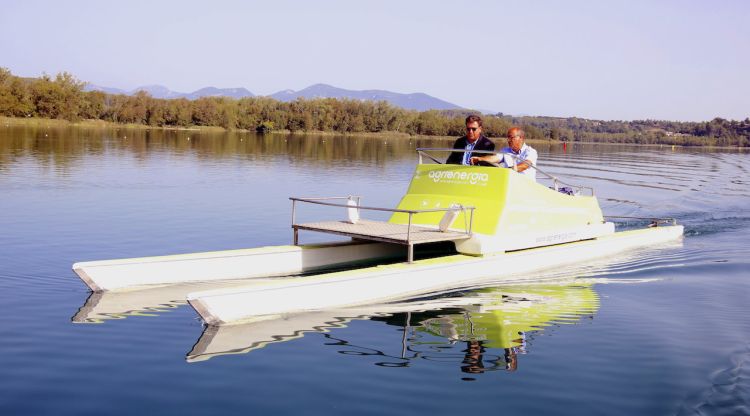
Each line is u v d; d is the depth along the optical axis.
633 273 11.21
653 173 36.00
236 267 9.97
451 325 7.93
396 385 5.93
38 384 5.79
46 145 42.47
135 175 25.64
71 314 7.95
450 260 9.91
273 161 36.66
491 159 11.84
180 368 6.25
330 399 5.58
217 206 17.92
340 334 7.45
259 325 7.72
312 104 107.38
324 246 10.85
